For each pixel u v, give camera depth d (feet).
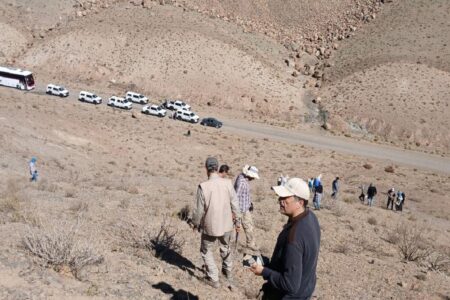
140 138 186.29
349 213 86.89
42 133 147.74
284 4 405.18
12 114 158.51
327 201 94.68
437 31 335.47
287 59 337.72
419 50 319.88
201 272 33.14
